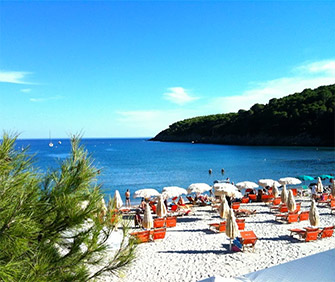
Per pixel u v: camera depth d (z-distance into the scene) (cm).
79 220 351
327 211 1825
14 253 295
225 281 557
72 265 346
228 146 12488
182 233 1412
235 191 1698
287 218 1576
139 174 4553
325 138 10494
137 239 408
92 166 383
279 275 557
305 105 11450
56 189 363
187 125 19238
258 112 13375
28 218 306
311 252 1119
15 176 329
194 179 4053
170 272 975
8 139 316
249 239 1132
